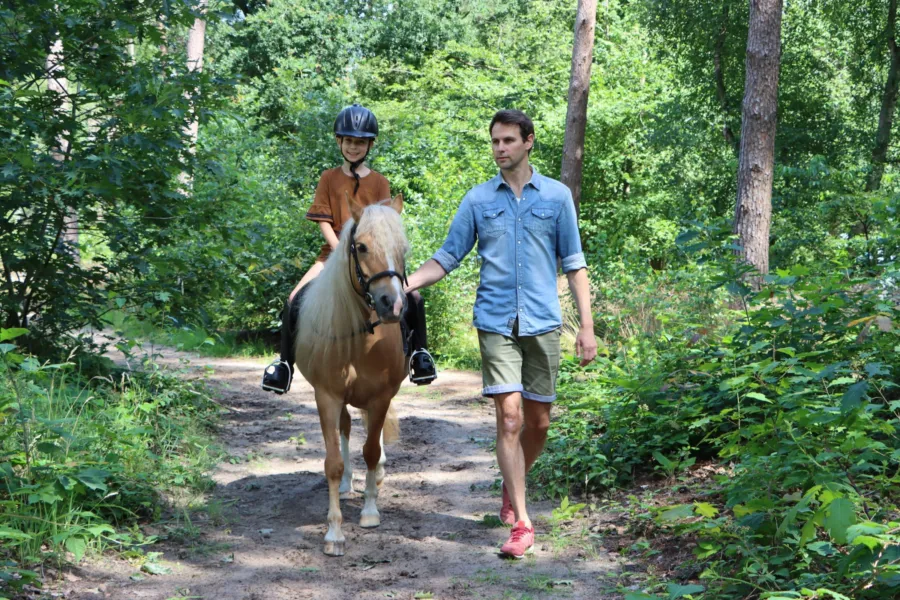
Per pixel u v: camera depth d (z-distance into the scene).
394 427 5.72
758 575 3.47
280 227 13.47
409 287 4.39
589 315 4.52
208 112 7.44
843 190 15.15
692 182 21.38
